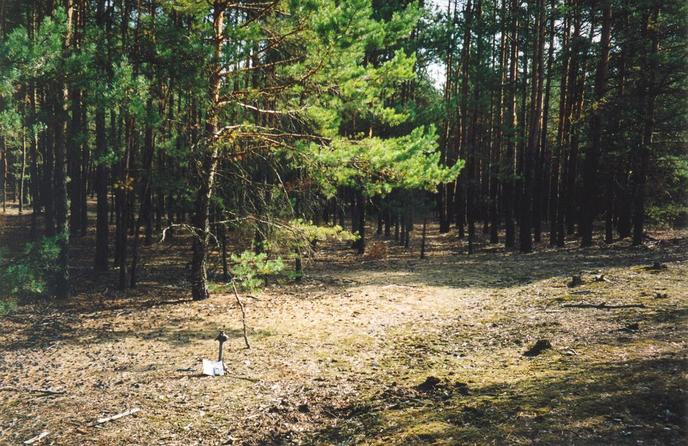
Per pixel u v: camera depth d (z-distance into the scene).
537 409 5.30
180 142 14.20
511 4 24.62
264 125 14.68
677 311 8.59
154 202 28.67
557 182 26.36
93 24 14.02
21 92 16.97
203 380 8.12
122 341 10.60
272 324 11.76
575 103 24.70
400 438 5.27
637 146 19.23
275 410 6.77
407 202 23.05
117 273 19.31
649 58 18.28
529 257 20.16
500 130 25.52
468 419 5.44
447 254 23.17
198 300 14.56
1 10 17.95
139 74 12.95
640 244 19.56
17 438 6.18
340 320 12.04
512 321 10.18
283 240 13.48
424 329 10.73
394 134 19.94
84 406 7.16
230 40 12.87
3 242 23.31
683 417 4.55
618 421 4.68
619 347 7.12
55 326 11.91
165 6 13.88
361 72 12.13
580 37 21.02
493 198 27.59
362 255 23.50
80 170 27.98
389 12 20.50
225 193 14.67
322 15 11.19
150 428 6.38
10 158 41.31
